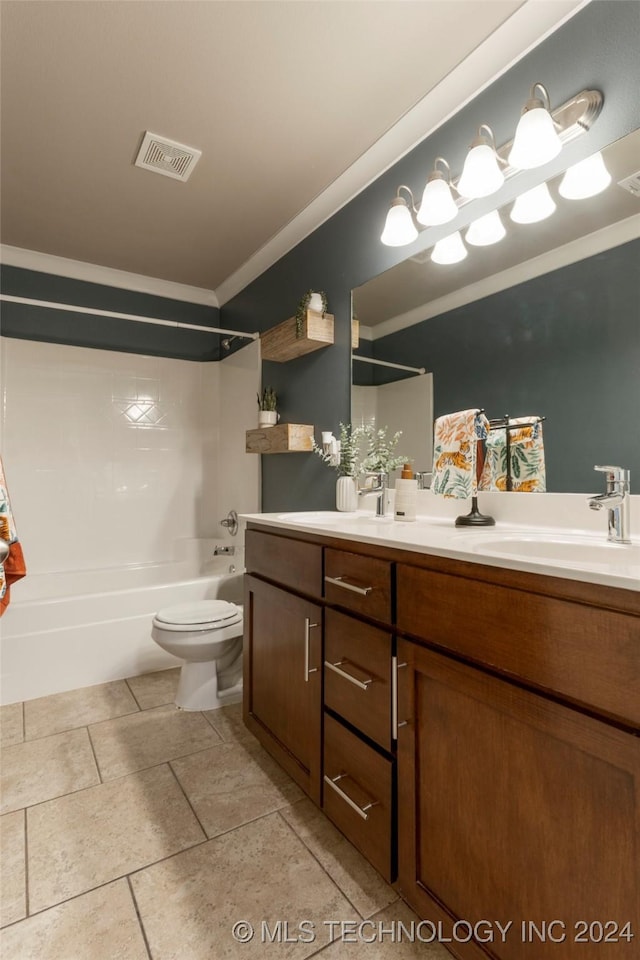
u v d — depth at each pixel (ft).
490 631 2.80
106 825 4.47
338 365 7.23
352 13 4.38
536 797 2.54
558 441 4.43
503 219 4.92
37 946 3.31
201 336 11.28
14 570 3.44
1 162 6.52
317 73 5.06
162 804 4.77
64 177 6.85
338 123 5.81
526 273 4.72
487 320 5.09
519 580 2.65
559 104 4.30
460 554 2.95
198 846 4.23
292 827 4.48
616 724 2.20
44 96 5.35
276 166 6.61
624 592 2.18
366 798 3.74
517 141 4.09
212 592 8.68
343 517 6.21
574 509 4.28
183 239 8.67
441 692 3.11
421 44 4.71
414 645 3.32
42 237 8.62
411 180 5.93
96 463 10.02
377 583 3.70
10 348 9.14
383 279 6.41
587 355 4.22
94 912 3.57
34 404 9.39
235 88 5.26
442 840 3.10
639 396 3.87
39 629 7.15
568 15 4.22
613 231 4.04
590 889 2.30
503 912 2.71
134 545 10.43
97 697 7.09
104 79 5.13
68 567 9.71
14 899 3.67
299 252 8.21
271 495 9.03
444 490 5.09
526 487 4.69
